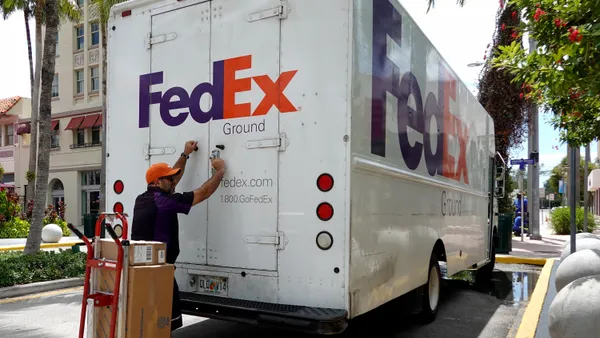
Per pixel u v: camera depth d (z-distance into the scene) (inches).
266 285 178.4
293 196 174.4
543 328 227.5
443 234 266.1
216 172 186.9
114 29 221.5
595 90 176.1
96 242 160.4
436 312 264.5
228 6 191.9
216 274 189.0
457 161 296.5
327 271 167.3
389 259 194.4
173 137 203.8
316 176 170.4
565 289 178.1
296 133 174.9
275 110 179.3
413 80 223.6
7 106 1366.9
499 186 446.3
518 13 219.5
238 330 240.7
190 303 182.1
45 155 429.4
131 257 150.8
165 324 159.0
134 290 149.8
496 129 674.8
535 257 523.5
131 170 215.2
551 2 178.5
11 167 1353.3
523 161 712.4
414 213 222.8
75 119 1193.4
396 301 250.7
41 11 848.3
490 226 404.5
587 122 282.7
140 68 213.6
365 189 175.2
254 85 184.4
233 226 186.4
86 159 1184.2
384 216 190.5
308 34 174.2
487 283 396.8
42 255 398.9
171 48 205.5
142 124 212.4
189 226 196.5
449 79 282.2
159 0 209.0
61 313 287.6
